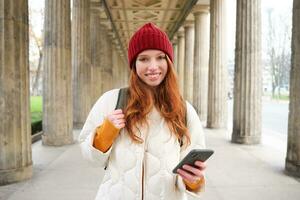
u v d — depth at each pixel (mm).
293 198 5371
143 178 1808
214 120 14812
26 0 6395
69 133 10469
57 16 10227
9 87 6105
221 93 14773
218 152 9141
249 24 10711
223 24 14758
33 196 5348
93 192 5574
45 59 10289
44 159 8180
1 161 6066
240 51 10789
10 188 5797
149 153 1822
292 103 6930
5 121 6078
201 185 1883
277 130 14961
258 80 10680
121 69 47406
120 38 34781
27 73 6465
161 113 1873
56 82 10203
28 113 6496
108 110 1946
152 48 1889
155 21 26641
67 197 5309
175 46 35438
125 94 1946
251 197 5395
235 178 6531
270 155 8797
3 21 5984
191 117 1980
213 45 14812
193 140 1943
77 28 14469
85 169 7148
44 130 10320
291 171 6910
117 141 1853
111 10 22453
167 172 1811
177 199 1882
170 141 1848
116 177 1827
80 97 14547
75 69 14523
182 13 23172
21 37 6254
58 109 10195
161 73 1929
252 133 10578
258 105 10609
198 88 19438
